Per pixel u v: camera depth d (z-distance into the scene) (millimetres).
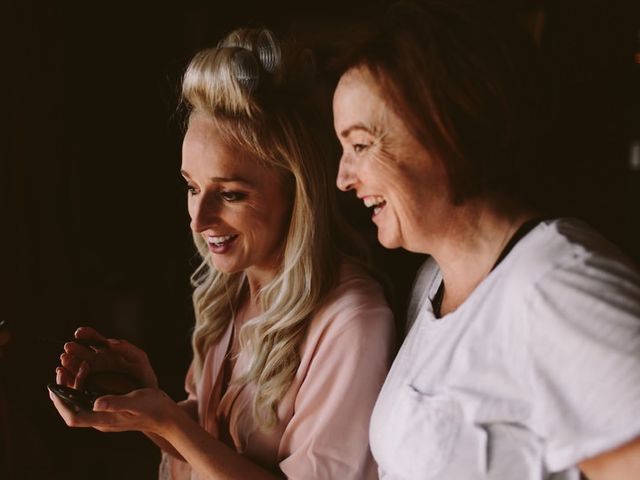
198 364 1405
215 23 3885
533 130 751
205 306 1372
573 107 2717
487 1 777
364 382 1066
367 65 761
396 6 767
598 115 3068
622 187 3330
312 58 1118
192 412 1400
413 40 727
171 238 3975
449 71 714
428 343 832
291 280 1139
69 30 3404
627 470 651
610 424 632
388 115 755
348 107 787
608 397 633
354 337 1081
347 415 1064
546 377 684
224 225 1119
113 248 3811
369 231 2371
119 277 3676
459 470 749
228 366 1335
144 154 3863
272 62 1070
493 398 734
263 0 3826
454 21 725
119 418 1059
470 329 767
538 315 689
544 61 756
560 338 669
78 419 1039
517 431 724
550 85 764
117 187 3785
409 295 1120
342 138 824
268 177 1105
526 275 713
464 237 802
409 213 795
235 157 1071
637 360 625
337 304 1122
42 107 3141
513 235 774
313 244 1128
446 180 769
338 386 1072
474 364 753
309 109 1111
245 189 1090
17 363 2604
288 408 1151
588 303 659
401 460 815
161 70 3842
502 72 714
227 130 1064
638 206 3400
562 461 669
